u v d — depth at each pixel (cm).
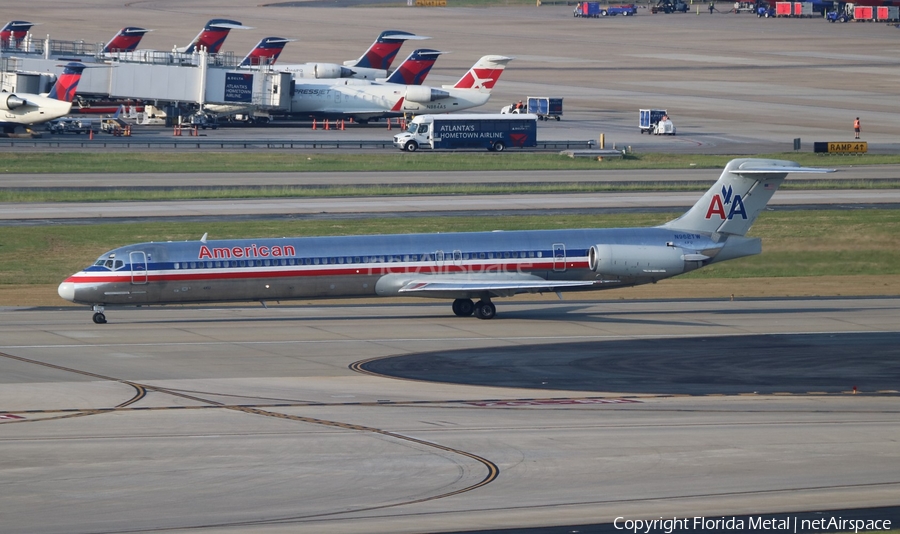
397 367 17362
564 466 11469
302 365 17412
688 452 12056
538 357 18262
